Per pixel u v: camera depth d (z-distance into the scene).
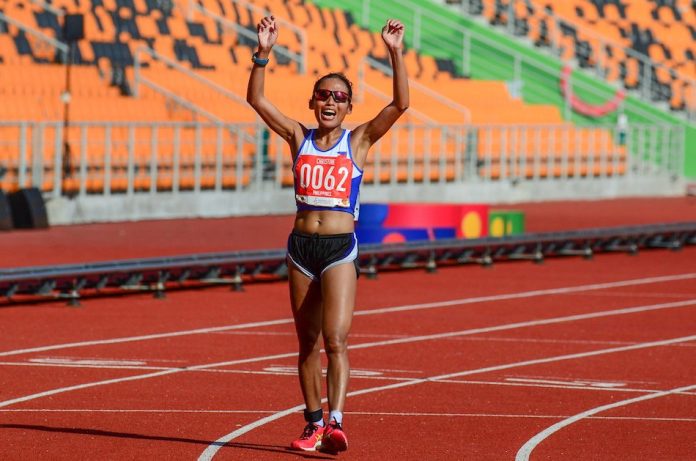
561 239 39.31
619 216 55.88
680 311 28.81
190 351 22.30
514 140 62.72
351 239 14.16
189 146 50.66
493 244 37.38
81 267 27.67
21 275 26.66
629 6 84.38
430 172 59.38
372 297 30.27
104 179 47.53
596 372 20.83
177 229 45.00
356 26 70.75
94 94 52.47
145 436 15.25
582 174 67.44
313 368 14.49
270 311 27.67
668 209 60.72
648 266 38.62
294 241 14.28
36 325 25.02
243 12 66.19
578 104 73.31
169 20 60.62
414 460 14.12
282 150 53.50
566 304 29.66
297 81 59.25
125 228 44.91
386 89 65.25
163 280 29.66
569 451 14.77
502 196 62.03
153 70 55.12
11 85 50.03
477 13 77.06
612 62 77.56
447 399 18.22
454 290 31.88
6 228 42.84
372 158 56.50
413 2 76.25
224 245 40.06
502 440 15.38
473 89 68.31
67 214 45.88
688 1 88.25
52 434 15.27
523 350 23.03
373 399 18.16
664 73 79.19
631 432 16.00
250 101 14.38
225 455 14.20
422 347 23.17
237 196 51.50
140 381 19.31
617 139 68.94
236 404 17.58
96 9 58.12
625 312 28.48
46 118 48.53
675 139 72.06
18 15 54.56
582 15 81.69
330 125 14.20
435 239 37.66
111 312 27.05
